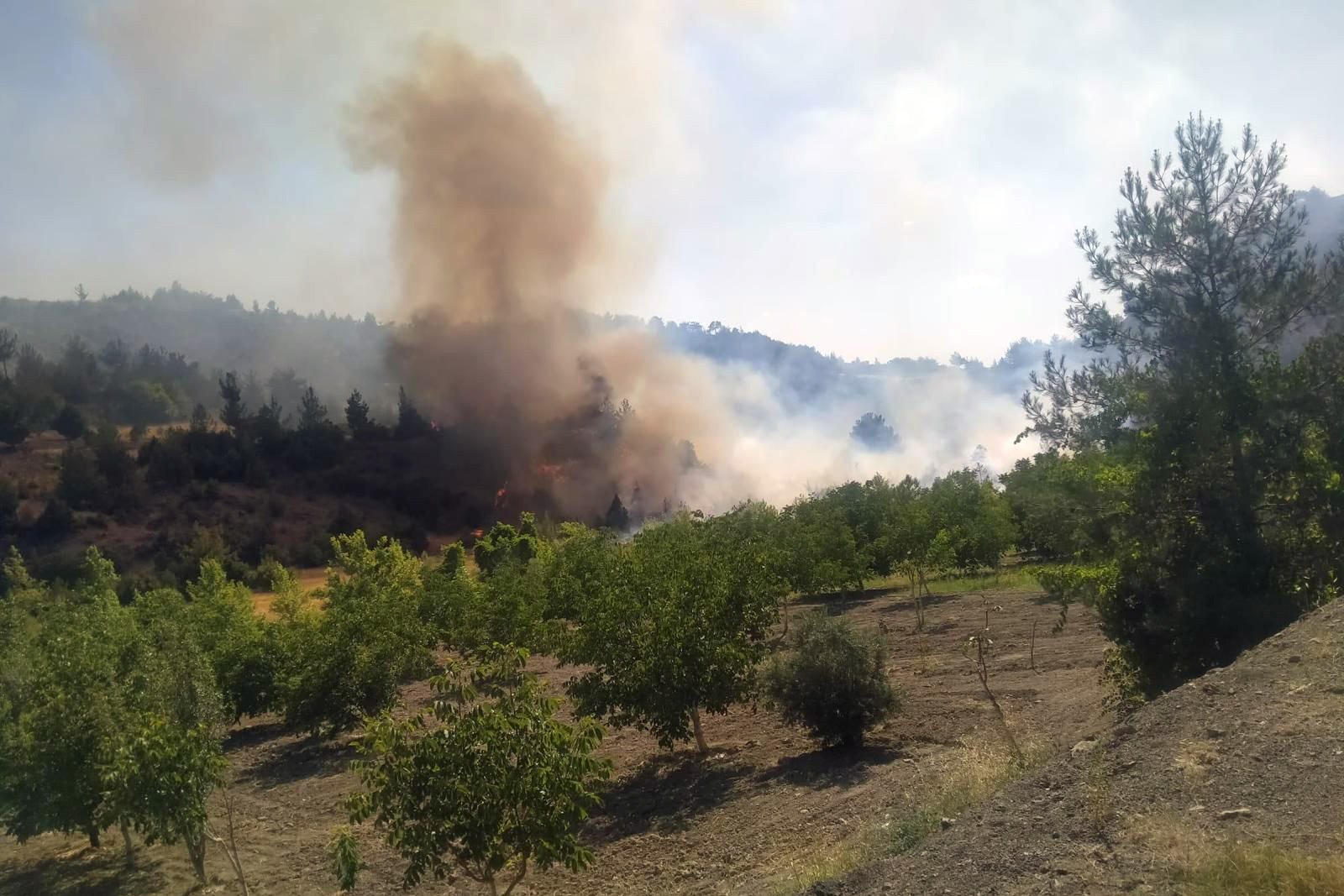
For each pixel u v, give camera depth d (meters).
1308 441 9.30
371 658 19.58
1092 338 10.60
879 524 35.22
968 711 12.53
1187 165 10.02
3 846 15.80
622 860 9.55
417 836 6.12
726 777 11.88
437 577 31.00
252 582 56.59
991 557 32.16
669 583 13.81
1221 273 9.80
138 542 61.09
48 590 37.62
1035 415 10.92
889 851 6.22
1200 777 5.21
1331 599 8.65
